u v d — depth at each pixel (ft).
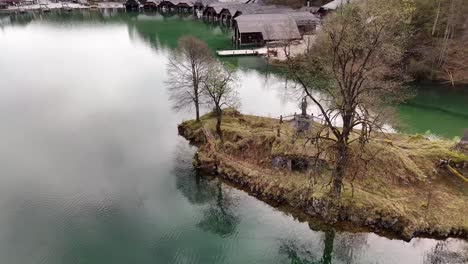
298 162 139.74
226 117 182.60
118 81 265.34
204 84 183.21
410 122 189.26
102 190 146.41
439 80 237.86
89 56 327.47
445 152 139.64
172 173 156.56
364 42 122.83
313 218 126.00
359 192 126.21
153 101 229.25
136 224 129.39
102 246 119.75
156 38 388.57
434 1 238.48
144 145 177.88
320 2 448.65
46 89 251.19
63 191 145.89
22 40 382.83
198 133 177.47
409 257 110.32
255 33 347.56
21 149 175.63
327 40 187.11
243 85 246.47
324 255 115.96
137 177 154.20
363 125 118.62
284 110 202.80
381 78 190.49
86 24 468.34
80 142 181.57
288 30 325.21
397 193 127.03
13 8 558.97
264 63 295.07
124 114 211.20
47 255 115.85
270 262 113.91
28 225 128.36
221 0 554.05
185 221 130.93
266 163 146.72
